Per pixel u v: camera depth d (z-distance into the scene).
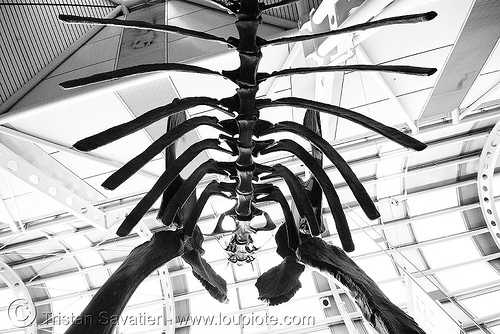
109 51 10.08
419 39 9.15
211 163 2.84
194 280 16.31
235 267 15.99
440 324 8.27
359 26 2.35
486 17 8.73
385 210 15.84
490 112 12.62
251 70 2.53
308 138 2.71
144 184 12.65
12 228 13.11
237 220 3.03
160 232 2.75
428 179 15.62
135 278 2.36
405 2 6.80
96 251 16.47
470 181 15.47
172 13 10.44
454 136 14.34
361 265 15.52
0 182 11.97
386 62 9.54
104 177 12.06
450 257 15.41
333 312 14.95
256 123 2.76
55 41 10.21
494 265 14.83
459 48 9.30
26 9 9.54
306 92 10.09
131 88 9.34
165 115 2.48
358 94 10.41
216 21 9.84
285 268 3.15
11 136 10.38
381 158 13.82
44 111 9.23
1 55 9.39
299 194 2.81
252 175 2.77
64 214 14.14
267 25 9.33
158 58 9.35
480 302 13.74
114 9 11.13
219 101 2.70
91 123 10.16
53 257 16.20
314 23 7.84
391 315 2.16
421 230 15.88
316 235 2.68
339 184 15.20
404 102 10.73
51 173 11.32
